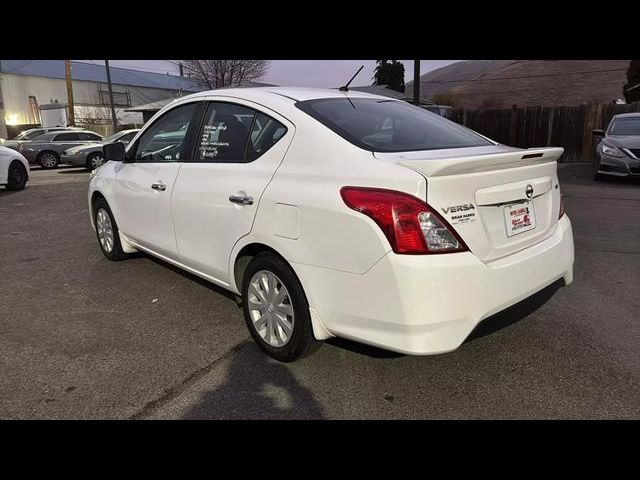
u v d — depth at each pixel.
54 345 3.34
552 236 3.00
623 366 2.96
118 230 4.84
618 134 10.51
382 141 2.83
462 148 2.95
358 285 2.46
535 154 2.70
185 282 4.52
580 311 3.76
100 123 39.38
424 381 2.83
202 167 3.50
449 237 2.34
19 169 11.33
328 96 3.34
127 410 2.60
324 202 2.56
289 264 2.79
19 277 4.79
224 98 3.52
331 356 3.11
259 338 3.13
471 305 2.39
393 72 44.47
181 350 3.25
